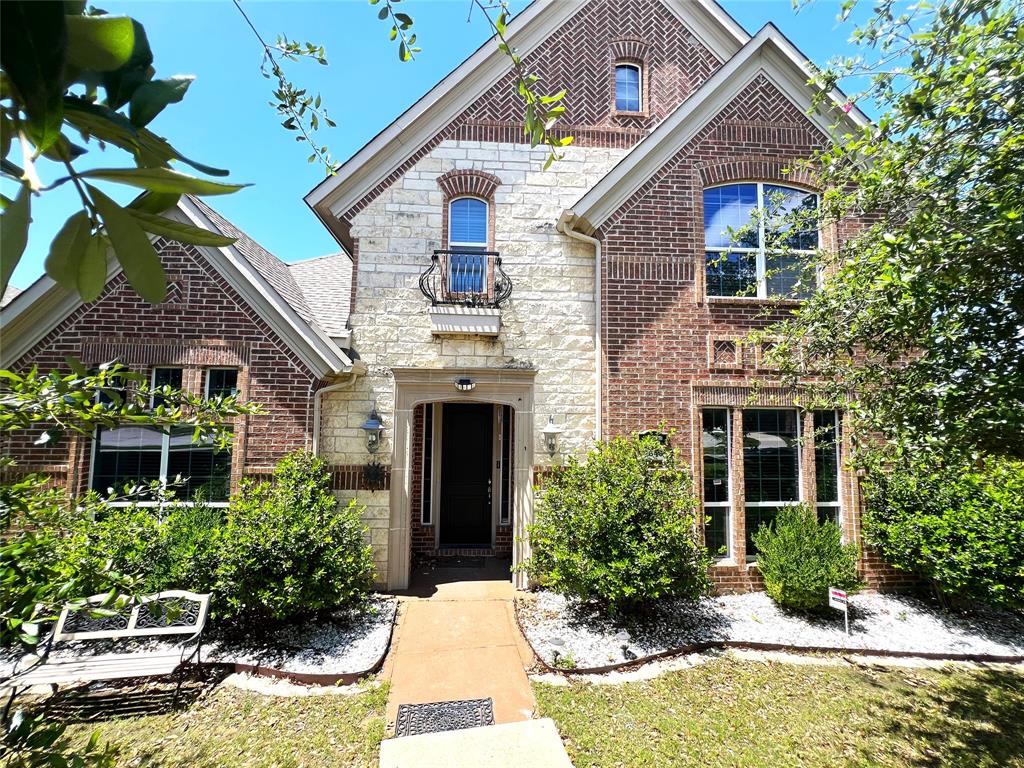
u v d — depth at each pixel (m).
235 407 2.63
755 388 7.49
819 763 3.99
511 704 4.73
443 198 8.20
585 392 8.01
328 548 6.11
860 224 7.87
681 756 4.04
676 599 7.02
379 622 6.41
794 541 6.79
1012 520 6.14
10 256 0.67
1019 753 4.11
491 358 7.97
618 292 7.80
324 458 7.56
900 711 4.69
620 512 6.30
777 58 8.09
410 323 7.96
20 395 1.94
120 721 4.46
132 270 0.81
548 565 6.78
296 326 7.13
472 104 8.35
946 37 3.36
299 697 4.84
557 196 8.36
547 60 8.54
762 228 7.97
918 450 3.80
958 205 3.35
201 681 5.11
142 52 0.89
